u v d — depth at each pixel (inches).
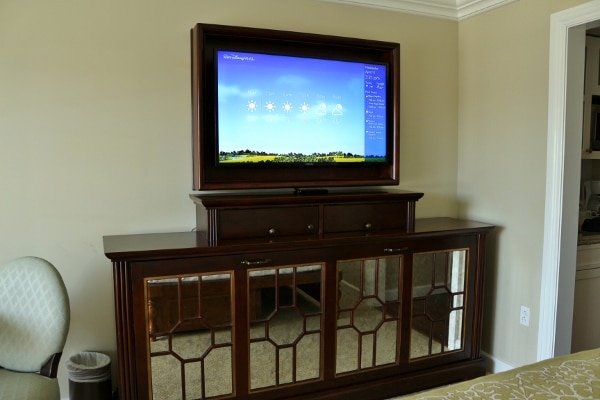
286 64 90.8
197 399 79.1
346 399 88.8
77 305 87.4
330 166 96.6
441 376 97.3
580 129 91.5
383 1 104.6
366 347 90.5
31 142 82.2
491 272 107.6
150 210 90.9
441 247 94.8
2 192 81.2
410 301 93.1
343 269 86.8
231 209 81.5
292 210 85.6
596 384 48.3
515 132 100.0
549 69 91.0
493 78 105.3
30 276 68.5
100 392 81.7
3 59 79.4
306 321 85.0
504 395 46.0
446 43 113.9
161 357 76.1
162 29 88.7
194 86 86.4
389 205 93.9
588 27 87.5
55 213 84.7
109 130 86.8
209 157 90.0
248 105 88.5
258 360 82.4
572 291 94.4
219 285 78.3
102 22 84.7
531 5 94.8
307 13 99.6
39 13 80.7
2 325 67.9
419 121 112.4
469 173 113.8
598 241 103.5
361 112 98.0
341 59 95.7
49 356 66.6
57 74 82.7
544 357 94.3
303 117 93.1
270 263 81.0
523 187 98.5
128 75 87.2
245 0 94.2
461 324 99.4
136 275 73.0
